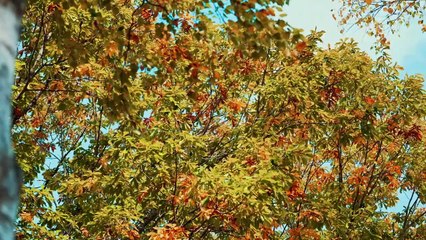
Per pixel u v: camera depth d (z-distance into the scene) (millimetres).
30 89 10180
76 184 10328
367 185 14484
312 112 12195
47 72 10578
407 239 17016
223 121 13367
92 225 9742
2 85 1522
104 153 11609
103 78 9469
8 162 1422
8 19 1652
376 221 13578
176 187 9883
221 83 11617
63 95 11727
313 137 12992
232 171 9898
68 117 13930
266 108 12250
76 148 12547
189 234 9602
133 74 5348
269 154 10172
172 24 5176
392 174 15008
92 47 8562
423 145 14969
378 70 14141
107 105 5410
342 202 14445
